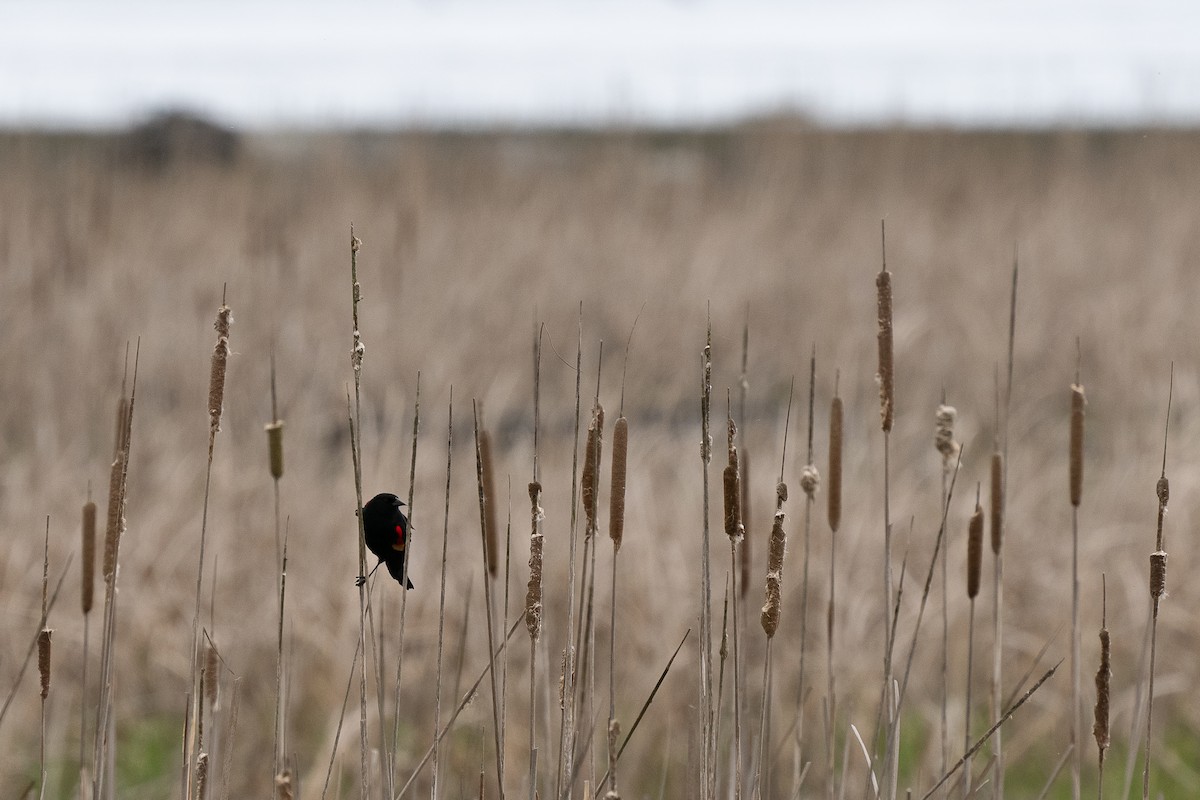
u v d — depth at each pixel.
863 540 11.65
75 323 18.22
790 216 29.36
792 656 10.29
